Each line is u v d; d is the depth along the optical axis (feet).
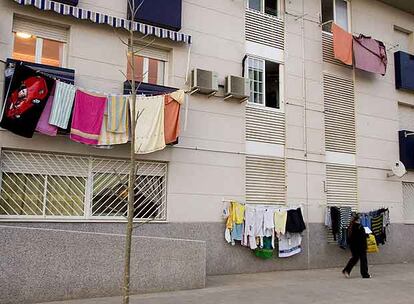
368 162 49.16
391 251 49.70
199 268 30.53
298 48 45.73
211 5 40.50
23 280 24.64
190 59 38.58
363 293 29.89
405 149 52.39
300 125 44.39
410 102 54.90
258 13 43.57
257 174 40.96
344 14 51.26
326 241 44.04
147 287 28.37
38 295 24.94
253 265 39.04
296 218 40.57
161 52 37.91
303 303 26.11
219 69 40.04
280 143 42.83
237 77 39.55
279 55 44.29
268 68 43.73
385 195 50.08
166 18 36.68
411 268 44.93
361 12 52.37
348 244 40.34
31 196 30.83
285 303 25.91
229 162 39.22
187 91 37.63
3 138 29.89
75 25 33.58
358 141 48.78
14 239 24.66
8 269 24.32
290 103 44.06
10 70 29.91
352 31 51.19
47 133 30.09
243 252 38.60
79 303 24.84
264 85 42.93
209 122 38.63
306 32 46.65
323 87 46.96
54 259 25.61
